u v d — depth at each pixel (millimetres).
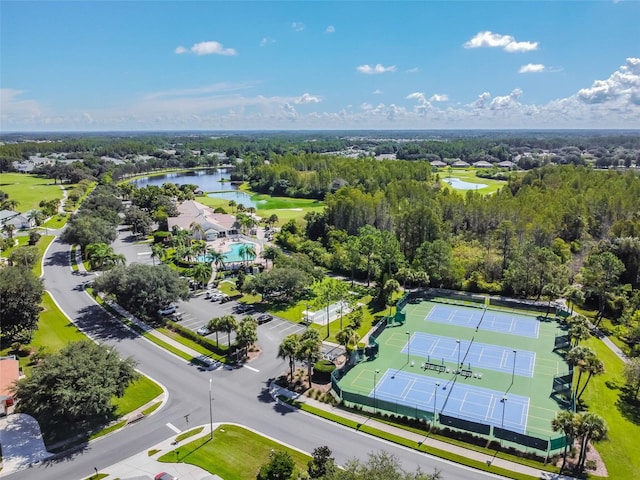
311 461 54000
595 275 109562
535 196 167375
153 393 75812
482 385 79688
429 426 66812
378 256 132000
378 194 180625
